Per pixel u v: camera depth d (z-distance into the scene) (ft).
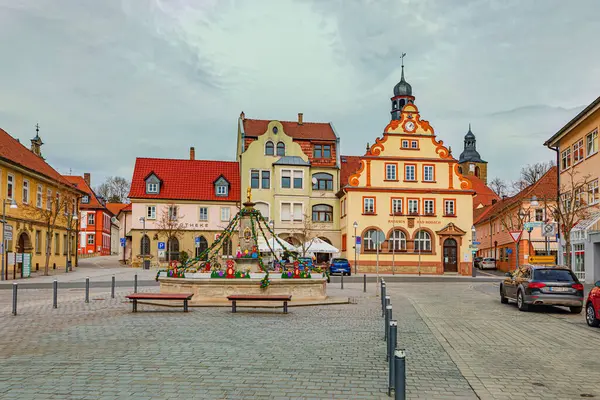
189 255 185.88
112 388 25.20
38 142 206.90
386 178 181.47
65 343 37.09
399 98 232.12
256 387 25.71
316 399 23.88
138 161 194.39
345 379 27.55
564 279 62.64
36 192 161.79
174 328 44.73
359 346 37.11
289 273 69.51
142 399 23.44
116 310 58.39
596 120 111.04
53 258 175.32
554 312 63.36
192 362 31.07
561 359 34.09
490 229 234.38
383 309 55.98
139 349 34.96
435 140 184.75
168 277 70.03
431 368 31.07
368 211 179.11
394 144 183.21
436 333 44.52
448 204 182.60
